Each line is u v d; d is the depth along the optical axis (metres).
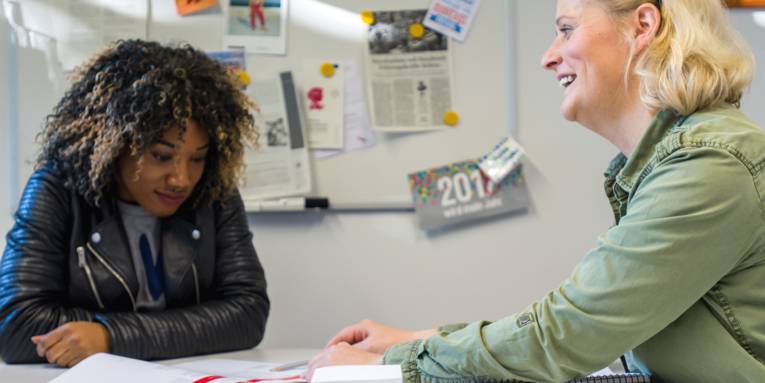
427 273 2.02
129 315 1.37
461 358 0.80
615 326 0.75
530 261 1.99
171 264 1.54
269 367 1.18
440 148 2.02
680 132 0.81
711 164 0.76
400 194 2.03
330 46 2.05
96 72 1.54
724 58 0.85
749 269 0.78
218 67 1.62
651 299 0.74
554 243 1.99
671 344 0.80
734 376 0.77
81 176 1.48
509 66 2.00
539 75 2.00
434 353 0.82
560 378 0.78
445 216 2.00
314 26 2.06
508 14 2.00
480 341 0.79
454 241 2.01
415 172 2.02
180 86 1.49
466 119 2.02
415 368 0.82
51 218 1.46
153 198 1.50
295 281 2.05
